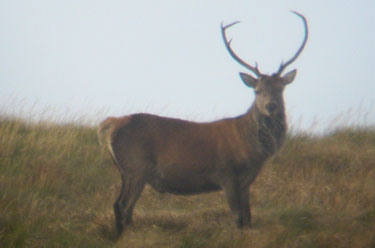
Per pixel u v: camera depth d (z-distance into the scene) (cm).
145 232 2869
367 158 4019
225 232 2794
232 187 2955
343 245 2662
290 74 3100
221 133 2988
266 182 3669
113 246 2711
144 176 3011
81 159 3925
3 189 3159
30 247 2570
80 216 3069
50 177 3528
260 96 2980
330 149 4144
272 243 2633
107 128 3089
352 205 3186
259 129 2958
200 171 2986
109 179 3750
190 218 3098
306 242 2659
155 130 3016
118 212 2950
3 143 3894
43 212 2941
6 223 2734
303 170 3891
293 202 3362
